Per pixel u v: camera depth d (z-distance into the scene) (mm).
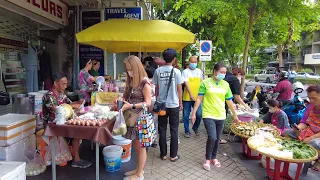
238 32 7516
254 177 3467
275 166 3119
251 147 3238
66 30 6773
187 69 5211
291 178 3252
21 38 5430
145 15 10570
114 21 4805
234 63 12195
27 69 5641
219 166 3783
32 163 3354
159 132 3951
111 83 4938
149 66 5215
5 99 4180
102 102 4000
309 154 3021
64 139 3539
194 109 3727
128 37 4285
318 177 3490
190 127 6152
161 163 3863
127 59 2990
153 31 4355
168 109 3826
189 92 5047
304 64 36031
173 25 4715
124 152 3744
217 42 8781
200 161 3979
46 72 6176
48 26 6078
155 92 3947
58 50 6895
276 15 5711
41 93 4473
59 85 3346
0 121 3115
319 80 24875
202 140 5102
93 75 5656
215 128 3652
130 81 3051
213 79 3695
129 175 3285
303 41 31141
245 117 4727
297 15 5539
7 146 2973
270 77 26203
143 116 2879
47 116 3279
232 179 3400
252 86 16109
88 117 2979
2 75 4859
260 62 32281
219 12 5770
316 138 3500
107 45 6055
